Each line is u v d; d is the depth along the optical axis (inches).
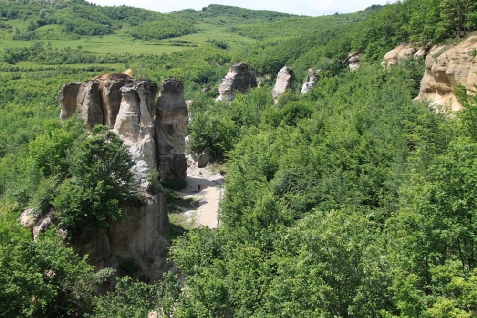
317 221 717.3
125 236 1427.2
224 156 2906.0
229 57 7185.0
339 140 1656.0
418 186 740.7
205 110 4101.9
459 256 666.8
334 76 3917.3
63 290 948.0
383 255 708.7
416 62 2549.2
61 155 1503.4
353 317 641.0
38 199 1273.4
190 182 2561.5
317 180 1450.5
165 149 2363.4
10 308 831.7
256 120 3336.6
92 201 1267.2
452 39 2278.5
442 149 1112.8
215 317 768.3
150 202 1549.0
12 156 2406.5
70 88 2208.4
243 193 1455.5
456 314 529.0
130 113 2063.2
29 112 3969.0
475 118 1052.5
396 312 644.1
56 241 1040.8
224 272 941.8
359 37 4055.1
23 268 876.6
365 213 1182.3
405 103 1852.9
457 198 636.7
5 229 1027.9
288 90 3506.4
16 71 5816.9
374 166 1395.2
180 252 1075.3
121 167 1363.2
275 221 1173.7
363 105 2178.9
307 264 672.4
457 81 1774.1
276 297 727.1
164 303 812.0
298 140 1998.0
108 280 1291.8
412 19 2881.4
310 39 6259.8
